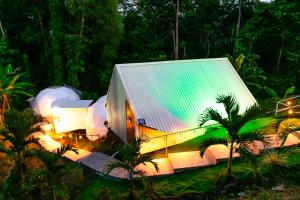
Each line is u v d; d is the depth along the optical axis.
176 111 15.79
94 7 30.02
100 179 13.80
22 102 27.78
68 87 28.72
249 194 11.43
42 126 21.14
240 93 17.58
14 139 13.45
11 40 33.44
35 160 16.52
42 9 31.73
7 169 15.79
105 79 32.03
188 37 44.31
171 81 17.14
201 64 18.61
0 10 32.59
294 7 26.19
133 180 12.95
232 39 41.91
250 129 16.09
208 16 42.88
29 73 31.47
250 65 27.56
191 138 15.93
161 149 15.35
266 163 12.80
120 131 18.19
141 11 42.16
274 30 28.66
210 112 11.82
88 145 18.45
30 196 12.20
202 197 11.68
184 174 13.19
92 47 33.50
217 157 13.55
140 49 39.12
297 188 11.35
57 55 30.33
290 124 15.77
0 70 24.45
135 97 15.80
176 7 39.84
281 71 31.25
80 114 20.61
